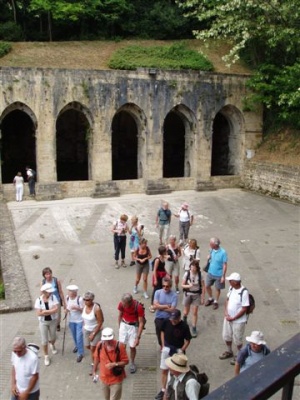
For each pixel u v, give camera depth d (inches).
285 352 67.0
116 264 663.8
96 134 1178.6
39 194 1128.8
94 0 1573.6
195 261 458.0
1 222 890.1
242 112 1314.0
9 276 616.7
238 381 62.4
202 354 421.7
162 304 393.7
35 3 1533.0
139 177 1290.6
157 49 1408.7
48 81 1115.9
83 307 406.3
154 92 1210.6
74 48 1457.9
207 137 1289.4
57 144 1596.9
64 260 700.7
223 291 574.9
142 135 1252.5
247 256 714.2
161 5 1711.4
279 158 1237.1
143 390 368.2
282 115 1176.2
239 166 1352.1
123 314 389.7
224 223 933.2
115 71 1167.0
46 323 401.7
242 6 1082.1
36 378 305.7
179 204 1114.1
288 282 601.0
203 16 1171.3
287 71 1166.3
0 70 1072.8
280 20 1112.8
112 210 1037.8
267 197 1212.5
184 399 251.0
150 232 864.3
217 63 1439.5
